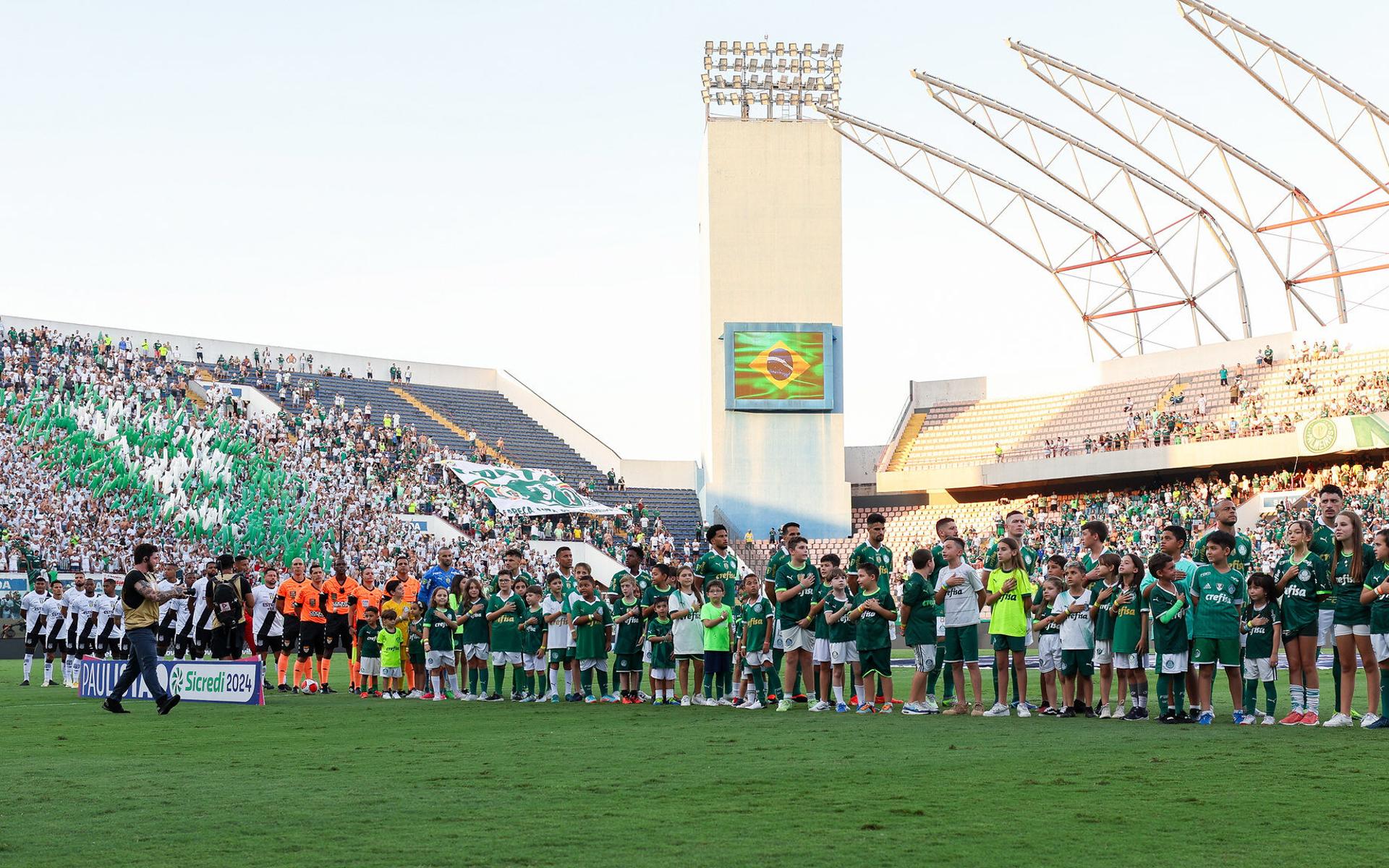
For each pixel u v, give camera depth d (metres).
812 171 66.19
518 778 10.27
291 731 14.53
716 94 66.56
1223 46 51.34
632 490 72.19
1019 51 56.56
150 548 17.33
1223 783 9.56
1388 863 6.86
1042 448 65.62
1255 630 14.34
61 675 27.77
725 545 19.77
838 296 66.19
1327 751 11.30
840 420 66.12
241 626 23.89
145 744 13.17
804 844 7.48
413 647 21.83
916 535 66.94
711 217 65.94
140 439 52.12
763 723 14.98
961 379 72.38
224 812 8.70
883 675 16.72
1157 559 14.41
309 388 66.62
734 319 65.75
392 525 55.81
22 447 48.69
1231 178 58.06
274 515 51.19
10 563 39.59
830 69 66.62
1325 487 14.41
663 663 19.23
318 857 7.20
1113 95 57.38
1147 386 64.88
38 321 62.19
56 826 8.20
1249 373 60.91
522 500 61.91
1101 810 8.48
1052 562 17.05
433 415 71.50
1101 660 15.71
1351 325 58.50
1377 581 13.31
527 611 20.50
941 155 64.31
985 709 16.73
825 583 17.20
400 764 11.24
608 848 7.39
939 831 7.83
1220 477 59.00
